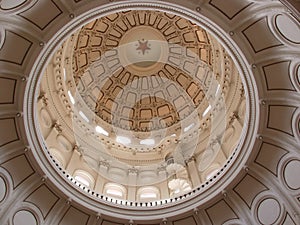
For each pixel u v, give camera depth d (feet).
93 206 59.77
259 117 55.62
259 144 57.06
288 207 56.34
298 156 55.36
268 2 45.32
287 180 56.65
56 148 65.82
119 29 85.25
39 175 58.18
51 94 69.10
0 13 47.34
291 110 54.29
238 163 58.54
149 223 60.23
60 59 71.67
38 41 51.19
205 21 50.42
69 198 59.00
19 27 49.70
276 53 50.80
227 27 50.21
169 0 49.21
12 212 57.00
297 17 39.19
